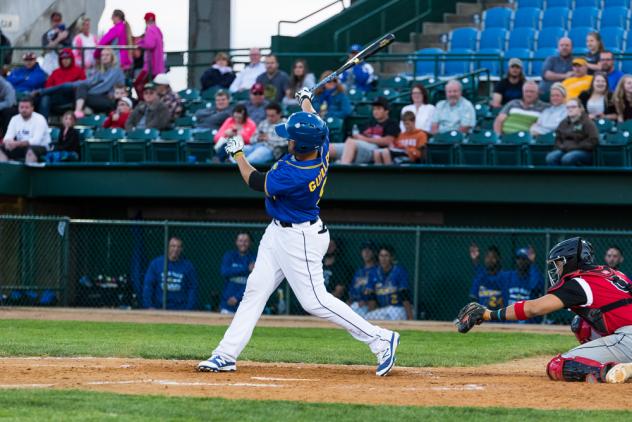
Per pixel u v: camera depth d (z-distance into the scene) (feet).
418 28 129.49
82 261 98.07
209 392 36.88
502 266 90.07
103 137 101.86
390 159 90.68
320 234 42.88
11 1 140.26
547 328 77.56
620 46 117.80
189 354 52.03
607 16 122.21
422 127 96.27
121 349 54.24
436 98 107.24
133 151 98.43
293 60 120.16
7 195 96.99
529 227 92.27
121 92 112.37
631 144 85.71
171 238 91.40
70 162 98.48
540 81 103.96
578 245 41.50
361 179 90.27
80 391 36.14
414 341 66.13
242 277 87.30
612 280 41.24
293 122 41.75
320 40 129.70
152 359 50.39
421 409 33.27
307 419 31.19
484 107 101.19
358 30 129.90
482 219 93.61
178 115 105.60
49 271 95.50
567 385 39.81
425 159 91.15
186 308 88.58
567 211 90.99
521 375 45.75
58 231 91.09
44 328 70.23
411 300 88.94
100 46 117.08
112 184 96.07
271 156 92.17
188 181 94.38
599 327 41.16
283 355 53.36
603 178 84.89
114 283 97.50
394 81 113.09
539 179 86.28
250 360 50.83
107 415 31.24
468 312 42.01
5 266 95.04
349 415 31.94
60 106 112.68
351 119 100.68
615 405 34.99
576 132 85.46
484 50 121.90
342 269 91.76
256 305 43.52
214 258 97.66
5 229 95.55
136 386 38.14
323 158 42.55
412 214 96.02
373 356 54.34
